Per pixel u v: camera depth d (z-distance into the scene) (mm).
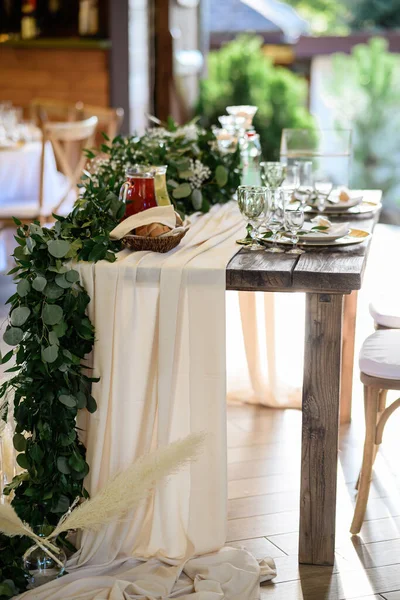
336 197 3309
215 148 3314
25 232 2395
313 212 3227
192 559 2365
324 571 2395
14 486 2393
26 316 2260
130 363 2344
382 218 10781
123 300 2314
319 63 13391
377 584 2336
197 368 2320
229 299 3594
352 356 3385
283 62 13383
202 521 2383
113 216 2566
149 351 2346
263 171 3180
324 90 11383
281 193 2615
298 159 3520
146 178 2594
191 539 2389
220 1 13789
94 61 7207
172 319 2293
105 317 2312
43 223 5164
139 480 2045
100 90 7262
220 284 2264
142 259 2348
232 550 2393
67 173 5137
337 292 2240
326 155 3672
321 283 2236
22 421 2330
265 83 8445
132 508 2250
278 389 3588
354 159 11211
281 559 2457
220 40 13344
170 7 8156
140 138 3232
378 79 11039
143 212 2473
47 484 2352
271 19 13711
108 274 2299
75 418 2428
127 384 2352
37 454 2301
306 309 2291
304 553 2428
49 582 2270
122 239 2465
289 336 3572
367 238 2688
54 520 2391
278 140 8375
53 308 2250
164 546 2393
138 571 2336
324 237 2607
